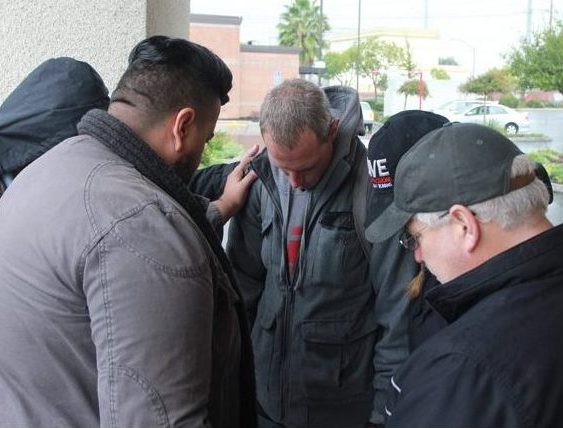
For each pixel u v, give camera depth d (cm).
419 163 91
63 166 96
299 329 164
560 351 75
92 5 184
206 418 90
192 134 108
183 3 236
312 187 157
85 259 87
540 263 81
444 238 89
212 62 109
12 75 182
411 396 80
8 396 93
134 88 104
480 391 74
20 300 92
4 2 178
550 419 73
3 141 125
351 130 156
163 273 86
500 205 84
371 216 130
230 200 169
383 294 148
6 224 96
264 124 149
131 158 100
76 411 93
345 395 164
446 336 81
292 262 163
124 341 84
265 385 173
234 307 114
